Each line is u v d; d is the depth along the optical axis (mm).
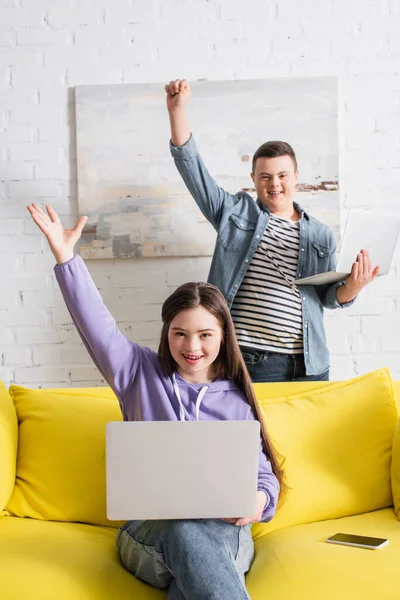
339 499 1771
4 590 1354
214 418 1654
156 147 2895
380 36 2895
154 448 1350
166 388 1653
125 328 2920
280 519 1732
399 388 2006
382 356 2922
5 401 1830
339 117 2900
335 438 1833
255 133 2875
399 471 1788
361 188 2902
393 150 2898
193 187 2633
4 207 2930
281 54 2904
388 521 1703
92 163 2898
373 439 1851
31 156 2924
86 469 1759
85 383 2926
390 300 2922
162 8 2912
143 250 2895
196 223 2896
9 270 2932
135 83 2900
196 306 1609
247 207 2660
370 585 1368
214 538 1388
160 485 1358
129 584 1454
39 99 2922
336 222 2865
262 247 2594
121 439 1345
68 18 2920
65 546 1542
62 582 1386
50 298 2938
